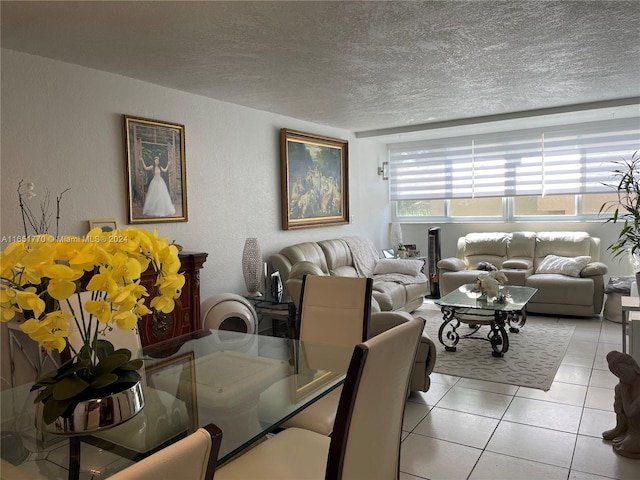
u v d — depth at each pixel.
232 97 4.32
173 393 1.87
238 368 2.16
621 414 2.62
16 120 2.93
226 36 2.78
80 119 3.28
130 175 3.59
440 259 6.95
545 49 3.16
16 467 1.35
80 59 3.14
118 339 2.46
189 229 4.15
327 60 3.28
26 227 2.98
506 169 6.80
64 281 1.31
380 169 7.45
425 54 3.20
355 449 1.42
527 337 4.75
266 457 1.71
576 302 5.36
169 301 1.58
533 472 2.38
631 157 6.03
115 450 1.43
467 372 3.82
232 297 4.04
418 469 2.43
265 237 5.03
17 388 2.03
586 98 4.73
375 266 6.33
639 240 3.63
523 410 3.10
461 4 2.42
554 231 6.48
